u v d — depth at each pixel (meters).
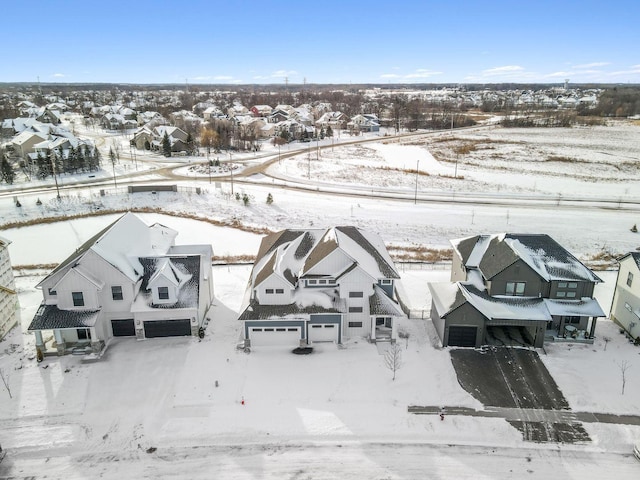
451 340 36.72
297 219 69.50
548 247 40.19
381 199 79.88
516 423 28.91
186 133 128.12
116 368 33.72
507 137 149.25
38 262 54.19
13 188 85.00
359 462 26.06
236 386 31.95
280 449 26.95
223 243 60.03
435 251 58.50
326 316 36.66
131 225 42.25
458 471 25.48
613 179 95.31
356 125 171.25
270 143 140.75
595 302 37.81
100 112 182.75
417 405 30.38
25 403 30.34
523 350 36.28
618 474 25.33
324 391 31.55
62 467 25.81
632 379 32.97
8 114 175.38
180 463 26.02
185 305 36.69
